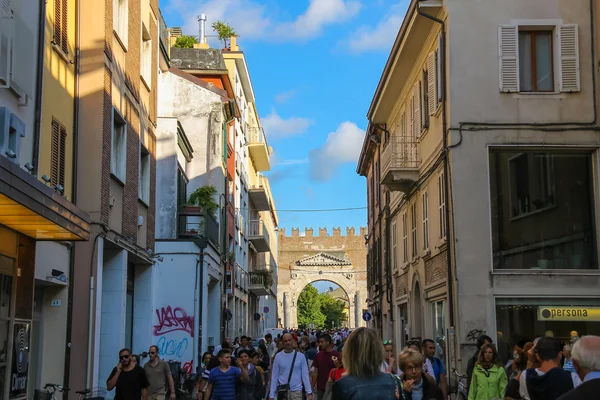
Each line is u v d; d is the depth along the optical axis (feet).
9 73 38.34
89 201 52.85
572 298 59.36
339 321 455.22
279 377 43.24
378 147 118.21
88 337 51.52
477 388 35.58
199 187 98.43
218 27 155.53
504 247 60.34
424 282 76.18
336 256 318.24
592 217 60.54
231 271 126.41
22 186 31.71
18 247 41.04
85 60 53.78
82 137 53.21
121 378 43.19
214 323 102.27
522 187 61.00
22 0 41.19
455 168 60.75
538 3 61.77
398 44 75.31
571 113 60.80
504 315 59.47
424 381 27.61
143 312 72.33
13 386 40.65
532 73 62.13
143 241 69.21
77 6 53.72
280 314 314.35
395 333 101.19
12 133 39.45
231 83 139.54
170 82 107.45
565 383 22.80
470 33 61.77
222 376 39.78
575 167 61.21
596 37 61.16
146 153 71.10
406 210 90.68
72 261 51.70
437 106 66.18
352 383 19.22
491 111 61.05
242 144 156.87
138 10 66.69
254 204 190.70
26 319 42.45
